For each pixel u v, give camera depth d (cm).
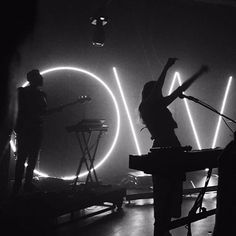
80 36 621
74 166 606
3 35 41
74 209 365
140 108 304
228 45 757
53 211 328
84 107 620
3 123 47
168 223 235
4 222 270
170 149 211
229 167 127
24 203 319
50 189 438
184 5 717
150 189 534
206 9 737
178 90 297
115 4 655
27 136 412
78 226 358
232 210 124
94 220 385
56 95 600
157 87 296
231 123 732
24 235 279
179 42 711
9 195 368
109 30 648
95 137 625
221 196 128
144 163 214
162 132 295
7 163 357
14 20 41
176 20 710
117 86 650
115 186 473
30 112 416
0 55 42
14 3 41
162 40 695
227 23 758
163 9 698
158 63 689
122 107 652
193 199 500
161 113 296
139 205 470
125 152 649
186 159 212
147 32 682
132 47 668
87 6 629
